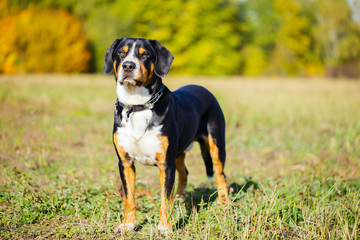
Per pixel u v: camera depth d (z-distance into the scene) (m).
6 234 3.29
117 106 3.49
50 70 34.84
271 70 42.78
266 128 9.02
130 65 3.19
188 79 27.39
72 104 11.27
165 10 35.72
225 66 37.84
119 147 3.48
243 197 4.32
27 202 3.85
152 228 3.50
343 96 15.71
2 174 4.82
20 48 33.50
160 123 3.39
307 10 45.41
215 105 4.49
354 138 6.98
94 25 36.56
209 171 4.57
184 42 36.25
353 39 45.69
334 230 3.28
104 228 3.54
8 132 7.14
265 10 42.84
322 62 46.25
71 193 4.25
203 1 36.56
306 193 4.17
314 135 8.09
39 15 34.41
